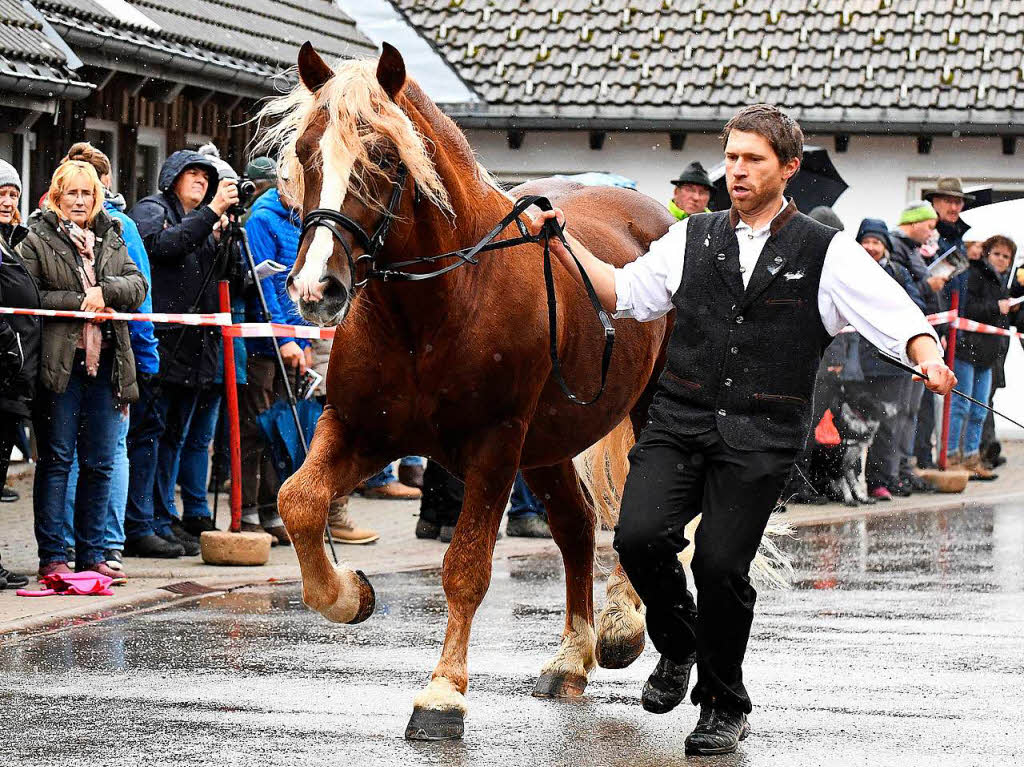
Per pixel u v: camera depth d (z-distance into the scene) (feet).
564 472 24.88
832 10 76.07
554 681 23.75
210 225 35.78
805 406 19.86
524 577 35.58
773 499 19.72
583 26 76.07
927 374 18.85
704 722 20.31
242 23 62.80
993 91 70.74
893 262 51.90
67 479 32.81
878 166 72.59
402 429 21.29
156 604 30.94
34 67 44.37
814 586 34.35
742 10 76.59
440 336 20.71
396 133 19.33
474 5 77.36
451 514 40.83
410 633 28.17
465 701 21.04
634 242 27.17
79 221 32.53
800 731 21.29
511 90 72.74
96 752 19.67
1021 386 72.08
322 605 21.13
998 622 29.81
